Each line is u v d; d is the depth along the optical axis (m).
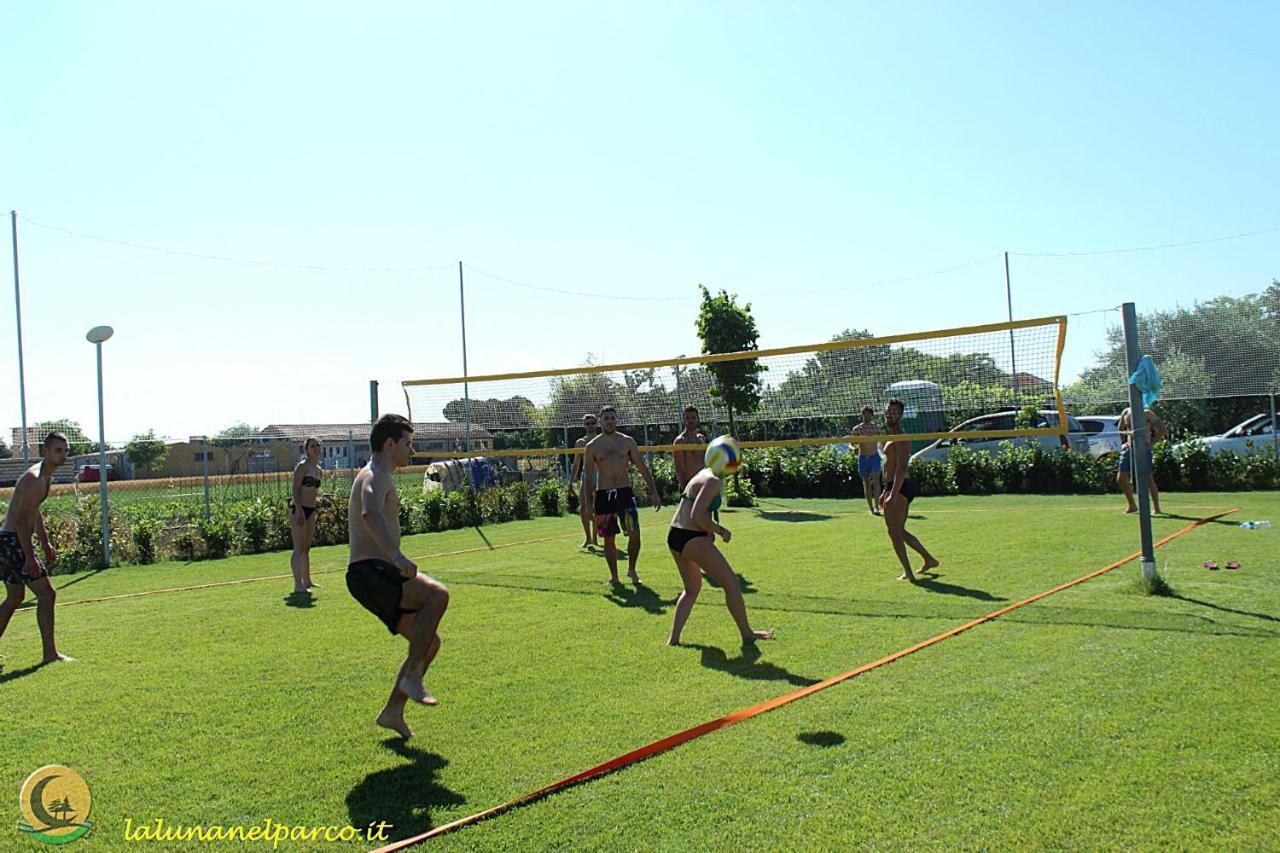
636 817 3.55
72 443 16.22
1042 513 14.28
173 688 5.72
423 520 16.64
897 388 13.05
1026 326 8.99
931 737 4.27
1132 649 5.70
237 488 18.62
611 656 6.12
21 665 6.53
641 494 19.69
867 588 8.30
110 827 3.64
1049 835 3.28
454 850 3.34
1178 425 24.88
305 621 7.92
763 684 5.30
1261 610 6.64
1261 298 26.50
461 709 5.04
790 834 3.36
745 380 19.80
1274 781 3.66
